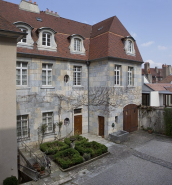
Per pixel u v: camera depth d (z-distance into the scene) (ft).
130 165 30.96
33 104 38.96
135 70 51.98
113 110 45.06
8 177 24.82
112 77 44.62
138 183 25.38
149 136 47.65
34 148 37.86
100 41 48.57
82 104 48.21
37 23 45.37
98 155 34.17
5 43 24.85
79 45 48.60
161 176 27.17
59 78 43.16
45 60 40.63
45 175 27.12
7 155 25.07
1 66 24.53
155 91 60.08
